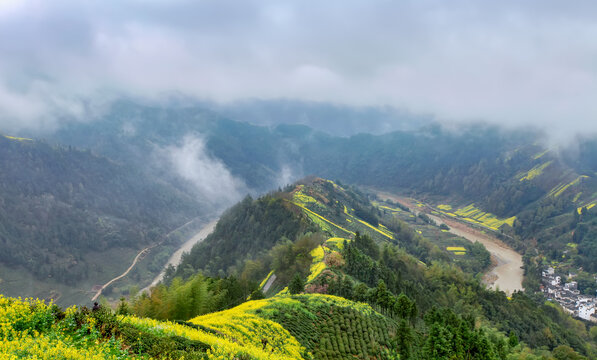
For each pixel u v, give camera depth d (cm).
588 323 18975
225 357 2995
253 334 4988
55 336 2305
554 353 11469
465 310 13962
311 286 11325
